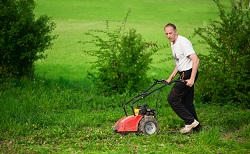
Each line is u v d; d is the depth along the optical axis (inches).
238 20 472.1
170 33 343.6
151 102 464.8
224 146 315.3
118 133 343.9
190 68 346.9
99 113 424.5
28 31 511.8
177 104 350.3
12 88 474.6
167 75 650.2
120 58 496.4
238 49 470.0
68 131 354.9
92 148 303.4
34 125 370.3
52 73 645.3
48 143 324.5
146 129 340.8
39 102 440.5
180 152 294.4
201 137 322.7
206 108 455.8
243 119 403.5
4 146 312.3
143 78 512.4
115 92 498.0
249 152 302.5
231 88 467.2
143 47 503.8
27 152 293.9
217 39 477.7
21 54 503.2
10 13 499.8
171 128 380.5
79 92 497.4
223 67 472.7
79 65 690.8
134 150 297.3
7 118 378.9
